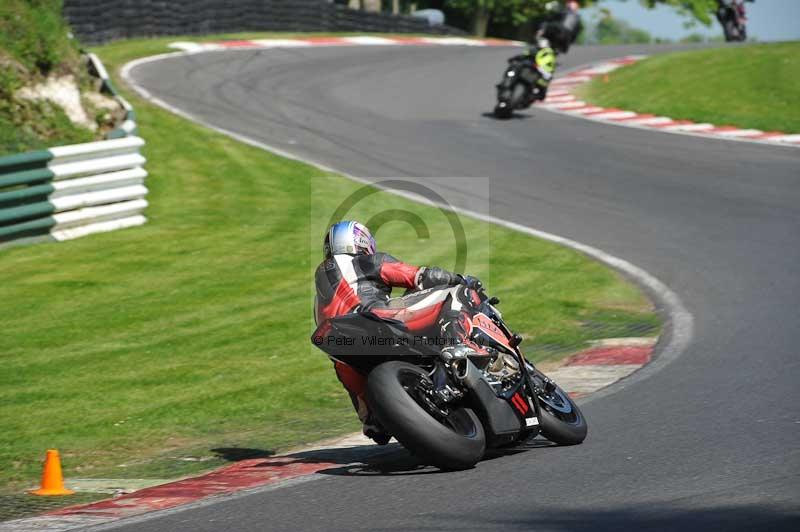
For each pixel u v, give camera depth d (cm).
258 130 7900
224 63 10906
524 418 2208
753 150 7062
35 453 2645
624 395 2748
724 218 5362
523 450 2297
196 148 7231
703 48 12694
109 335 3762
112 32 12012
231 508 1931
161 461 2533
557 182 6331
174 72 10250
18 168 5028
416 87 9881
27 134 6291
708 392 2719
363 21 14750
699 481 1933
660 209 5622
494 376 2214
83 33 11600
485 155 7106
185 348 3597
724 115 8306
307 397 3058
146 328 3841
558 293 4216
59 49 6862
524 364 2277
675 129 7912
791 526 1636
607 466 2091
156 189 6244
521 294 4228
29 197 5034
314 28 14300
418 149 7319
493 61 11731
